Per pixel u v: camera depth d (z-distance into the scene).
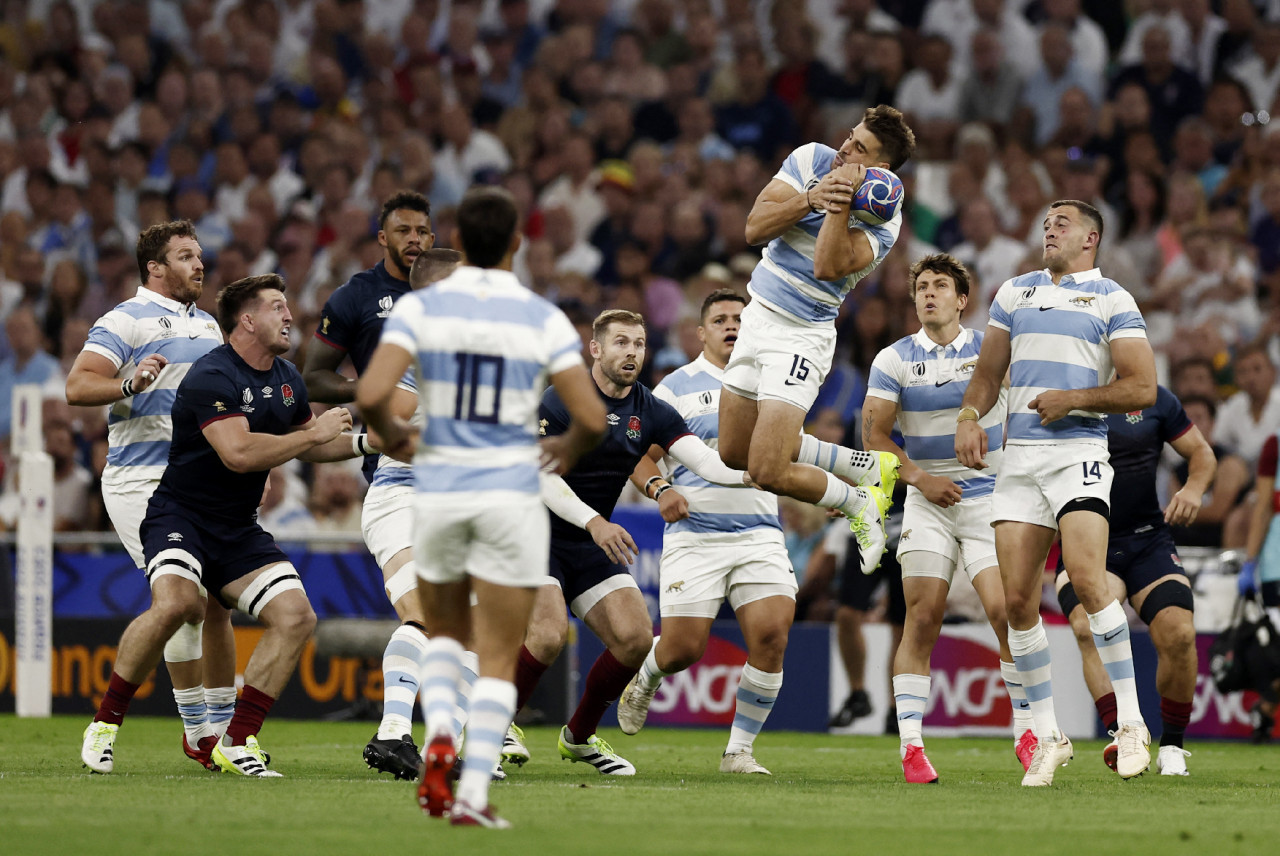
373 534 23.81
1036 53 58.75
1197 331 46.03
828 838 15.67
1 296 59.97
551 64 64.19
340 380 25.38
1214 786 23.52
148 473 25.23
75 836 14.98
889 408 25.88
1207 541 40.44
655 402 25.55
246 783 21.19
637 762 28.67
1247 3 56.72
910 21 63.03
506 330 15.52
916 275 25.94
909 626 24.89
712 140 59.56
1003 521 23.70
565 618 24.50
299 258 58.19
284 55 69.38
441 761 15.66
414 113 64.06
